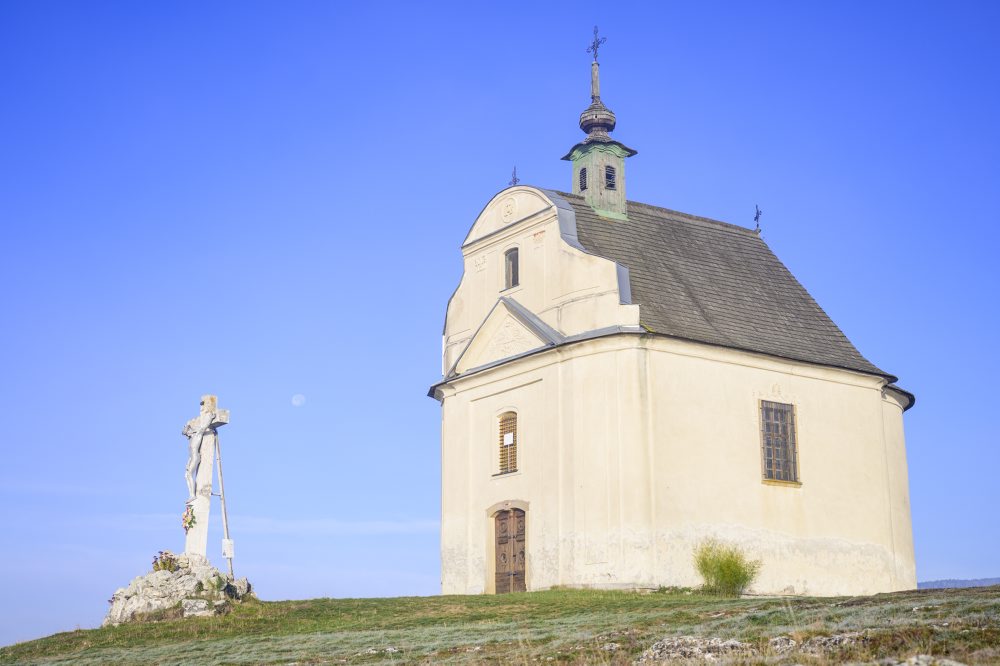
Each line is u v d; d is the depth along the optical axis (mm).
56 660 28297
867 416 42812
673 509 37031
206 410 37062
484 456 42094
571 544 37594
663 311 39719
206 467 36781
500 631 26547
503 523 40906
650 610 27703
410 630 28625
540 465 39469
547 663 20906
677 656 19859
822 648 18531
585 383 38312
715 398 38969
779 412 40531
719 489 38188
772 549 38906
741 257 45625
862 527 41469
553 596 34094
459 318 45469
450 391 44281
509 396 41438
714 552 36594
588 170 43938
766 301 43812
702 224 46188
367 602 35000
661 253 43000
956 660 16844
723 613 24688
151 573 34000
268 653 26281
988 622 18656
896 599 23734
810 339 43000
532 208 42656
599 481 37281
